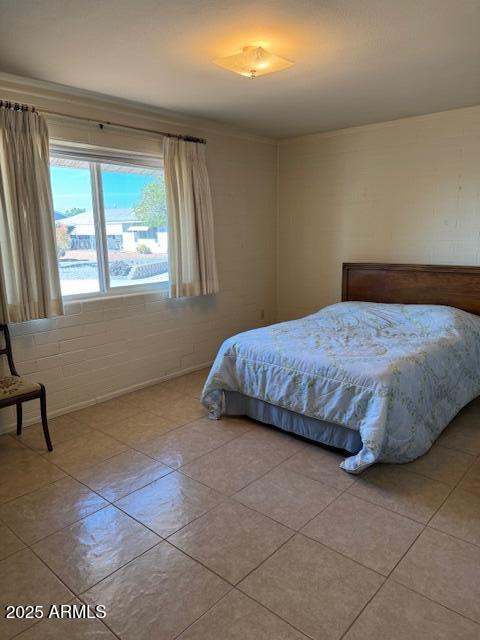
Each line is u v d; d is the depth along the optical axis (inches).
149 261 153.8
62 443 112.3
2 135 107.1
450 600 62.9
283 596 63.9
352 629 58.5
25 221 112.6
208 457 104.3
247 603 62.8
